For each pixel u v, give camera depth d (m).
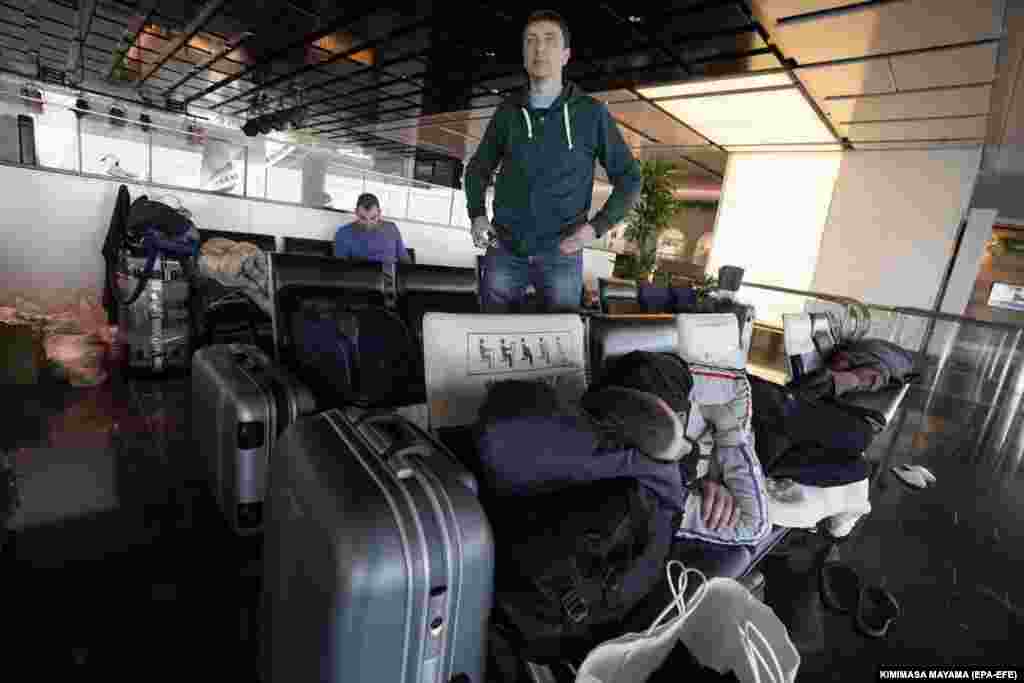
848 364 2.74
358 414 0.98
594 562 0.86
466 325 1.24
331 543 0.66
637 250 6.72
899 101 5.05
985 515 2.32
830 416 1.70
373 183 5.61
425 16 4.87
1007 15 3.32
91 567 1.29
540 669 0.89
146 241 2.62
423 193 5.81
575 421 0.96
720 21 4.08
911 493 2.47
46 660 1.01
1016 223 7.91
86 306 2.81
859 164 6.92
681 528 1.26
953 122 5.36
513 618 0.83
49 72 9.21
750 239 8.13
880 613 1.50
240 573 1.35
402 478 0.77
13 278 2.93
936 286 6.44
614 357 1.58
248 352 1.69
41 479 1.64
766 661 0.91
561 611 0.83
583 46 4.94
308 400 1.48
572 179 1.56
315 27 5.66
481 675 0.81
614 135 1.60
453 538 0.71
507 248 1.66
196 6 5.59
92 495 1.60
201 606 1.22
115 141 4.66
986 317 8.34
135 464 1.83
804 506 1.51
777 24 4.01
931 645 1.41
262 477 1.43
